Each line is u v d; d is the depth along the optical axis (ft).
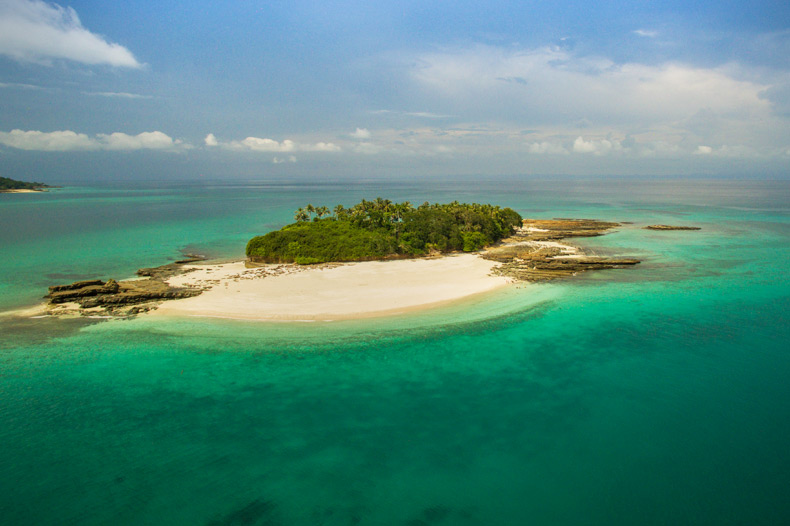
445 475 91.66
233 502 85.05
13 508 83.51
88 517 81.71
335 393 123.03
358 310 183.52
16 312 183.42
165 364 139.23
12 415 112.06
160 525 80.02
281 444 101.60
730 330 163.63
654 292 209.97
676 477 90.48
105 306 188.85
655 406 115.34
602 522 79.77
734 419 109.81
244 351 147.84
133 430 106.42
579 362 139.64
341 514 82.23
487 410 114.21
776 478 89.97
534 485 88.74
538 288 215.51
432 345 152.15
